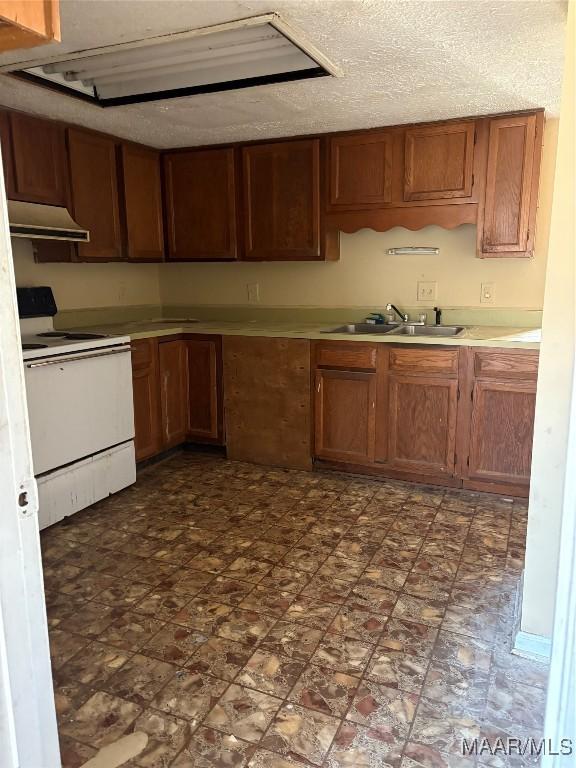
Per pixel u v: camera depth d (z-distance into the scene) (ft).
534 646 5.90
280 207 11.90
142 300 14.12
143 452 11.50
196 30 6.55
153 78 8.38
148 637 6.31
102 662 5.90
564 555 3.19
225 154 12.19
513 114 9.78
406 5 5.84
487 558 7.95
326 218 11.55
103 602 6.98
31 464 2.55
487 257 10.44
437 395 10.25
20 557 2.52
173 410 12.37
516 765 4.60
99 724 5.08
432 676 5.65
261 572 7.64
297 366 11.37
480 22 6.23
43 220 9.70
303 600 6.98
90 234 11.02
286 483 10.97
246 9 5.99
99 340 9.83
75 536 8.77
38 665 2.70
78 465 9.48
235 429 12.25
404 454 10.73
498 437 9.93
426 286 11.88
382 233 12.08
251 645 6.15
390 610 6.75
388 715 5.16
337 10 5.96
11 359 2.40
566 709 3.20
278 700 5.36
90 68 7.97
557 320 5.38
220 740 4.90
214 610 6.80
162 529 9.00
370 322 12.16
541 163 10.34
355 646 6.11
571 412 3.15
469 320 11.65
